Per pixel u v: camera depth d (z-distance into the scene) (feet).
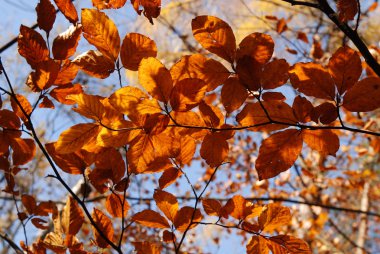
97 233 3.98
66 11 3.59
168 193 3.83
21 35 3.57
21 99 3.82
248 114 3.58
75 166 3.86
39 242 4.18
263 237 3.84
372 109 3.49
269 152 3.60
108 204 3.94
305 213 12.33
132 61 3.62
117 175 3.84
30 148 3.92
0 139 3.85
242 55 3.48
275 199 8.73
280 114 3.57
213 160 3.69
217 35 3.48
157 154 3.67
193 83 3.39
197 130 3.64
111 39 3.59
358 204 17.28
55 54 3.59
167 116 3.49
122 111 3.46
